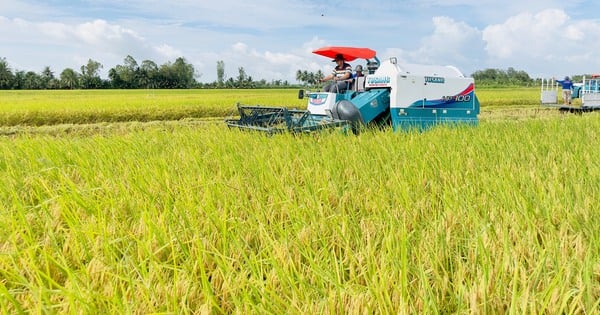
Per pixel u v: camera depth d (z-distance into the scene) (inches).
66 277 106.7
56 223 137.1
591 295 84.8
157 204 152.7
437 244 106.3
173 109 808.3
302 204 137.6
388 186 165.2
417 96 362.3
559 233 114.4
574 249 105.0
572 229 118.6
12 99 1189.7
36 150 256.2
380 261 102.1
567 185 152.6
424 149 243.6
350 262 102.7
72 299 79.7
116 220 133.6
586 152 213.9
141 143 278.1
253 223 130.7
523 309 73.9
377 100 359.6
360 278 99.0
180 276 99.5
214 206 144.7
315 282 96.3
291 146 257.1
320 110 377.4
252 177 187.9
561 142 252.5
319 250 110.0
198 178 187.3
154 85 3964.1
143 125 625.9
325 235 121.2
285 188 164.9
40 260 110.1
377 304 83.0
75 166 211.9
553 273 93.9
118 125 628.7
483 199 140.6
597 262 96.9
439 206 139.0
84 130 580.4
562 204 134.2
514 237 113.7
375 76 371.2
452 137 278.2
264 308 84.7
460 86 385.1
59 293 92.4
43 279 105.0
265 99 1040.2
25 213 143.0
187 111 816.9
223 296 93.0
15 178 188.7
